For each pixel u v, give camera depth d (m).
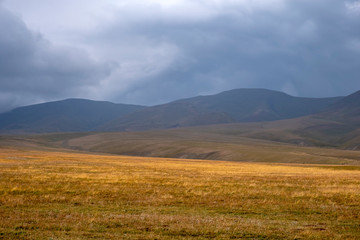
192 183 36.03
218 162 108.38
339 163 122.94
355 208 24.39
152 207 23.61
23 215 19.94
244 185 35.72
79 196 27.00
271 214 22.22
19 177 38.12
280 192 30.98
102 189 30.45
